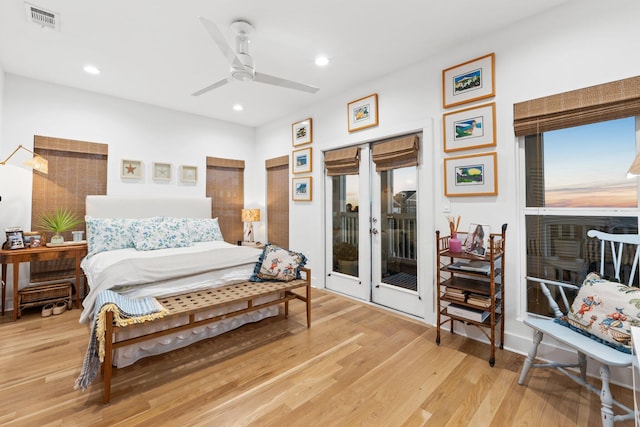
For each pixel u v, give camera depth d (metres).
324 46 2.65
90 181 3.77
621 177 1.96
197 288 2.53
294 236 4.54
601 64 1.95
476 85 2.51
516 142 2.34
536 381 1.94
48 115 3.43
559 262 2.20
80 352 2.31
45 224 3.38
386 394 1.82
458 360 2.21
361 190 3.62
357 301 3.60
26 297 3.01
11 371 2.03
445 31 2.43
